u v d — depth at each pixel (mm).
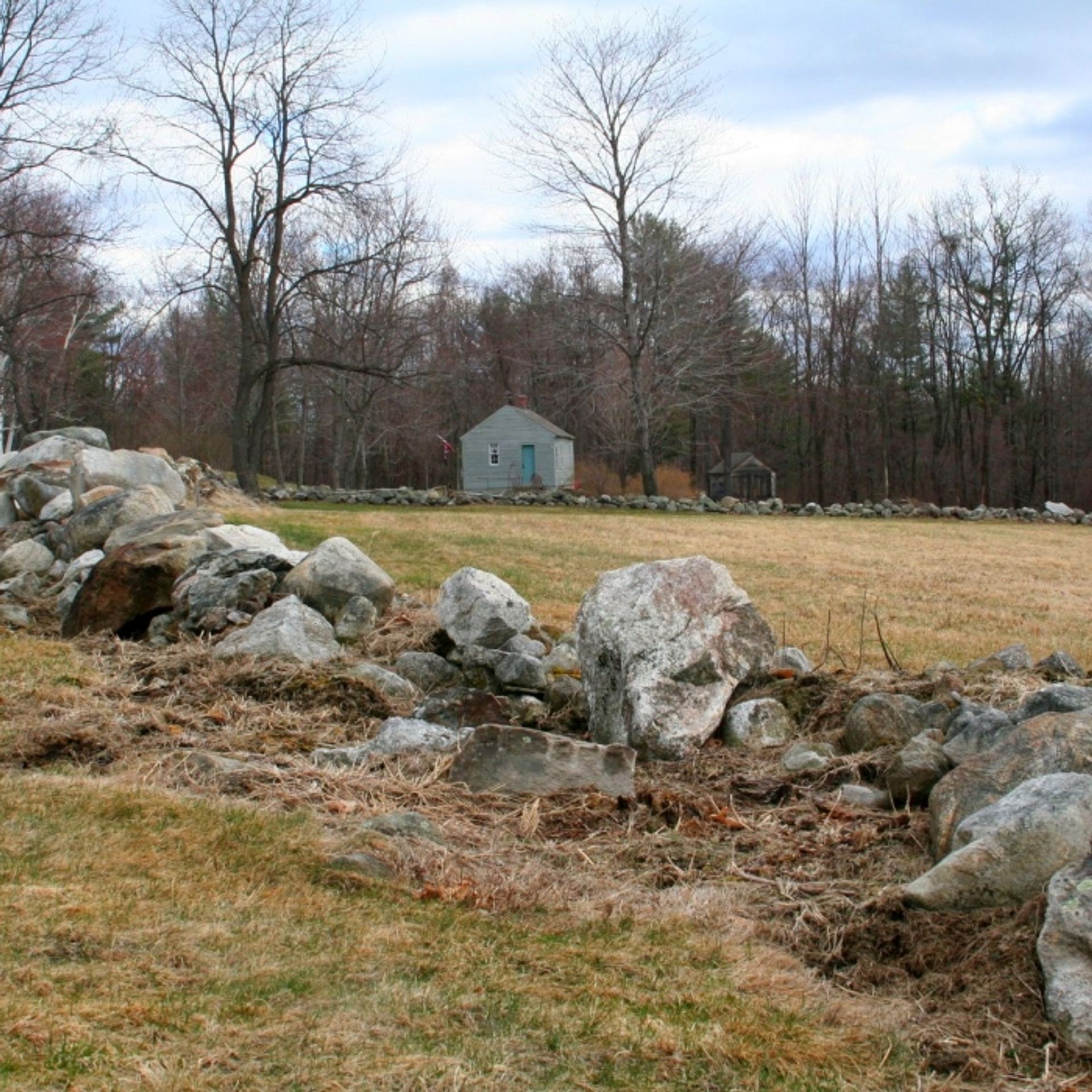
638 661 7672
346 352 49344
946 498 58594
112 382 53594
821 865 5543
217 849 5406
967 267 56031
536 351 58594
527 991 4211
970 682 8398
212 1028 3793
